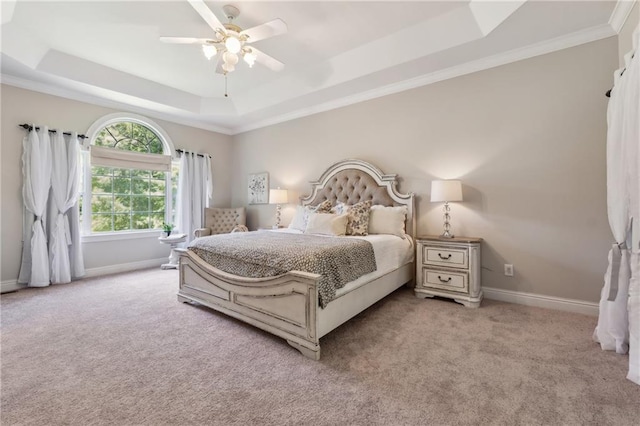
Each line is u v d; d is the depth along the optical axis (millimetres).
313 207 4180
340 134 4234
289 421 1348
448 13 2662
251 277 2324
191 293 2895
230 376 1709
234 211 5359
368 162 3912
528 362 1831
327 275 2033
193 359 1901
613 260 1998
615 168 1995
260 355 1951
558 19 2391
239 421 1349
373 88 3809
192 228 5180
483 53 2941
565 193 2701
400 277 3223
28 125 3537
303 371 1757
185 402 1479
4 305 2914
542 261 2818
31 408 1426
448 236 3217
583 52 2600
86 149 4086
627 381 1622
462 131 3232
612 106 2076
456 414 1384
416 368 1779
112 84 3814
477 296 2885
